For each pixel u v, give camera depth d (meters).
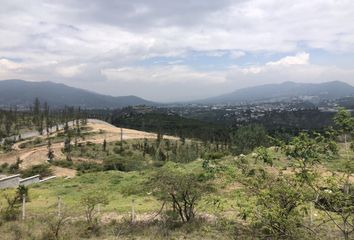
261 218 6.23
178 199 19.36
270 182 6.48
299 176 6.16
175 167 24.11
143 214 21.81
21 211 23.97
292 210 6.25
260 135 47.69
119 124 161.62
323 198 6.20
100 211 23.08
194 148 80.25
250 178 6.60
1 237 16.84
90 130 115.31
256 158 6.69
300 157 6.25
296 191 6.14
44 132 119.56
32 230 17.97
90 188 33.41
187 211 20.70
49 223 18.53
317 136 6.23
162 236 16.52
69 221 19.89
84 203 21.22
